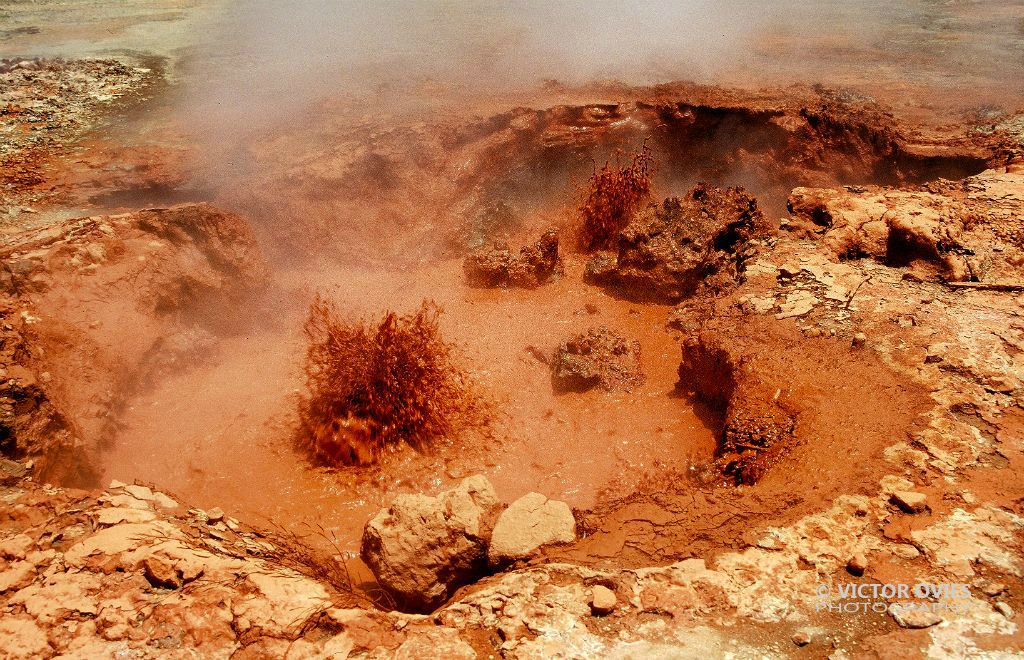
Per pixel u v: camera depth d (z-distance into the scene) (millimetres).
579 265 10375
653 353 8227
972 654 3879
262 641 3955
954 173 11141
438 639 4039
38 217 10125
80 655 3820
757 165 11469
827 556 4473
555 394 7609
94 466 6230
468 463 6633
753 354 6594
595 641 4008
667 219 9562
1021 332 6543
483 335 8742
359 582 5082
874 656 3893
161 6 22703
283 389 7605
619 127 11781
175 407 7227
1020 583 4254
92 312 7148
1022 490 4871
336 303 9391
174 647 3898
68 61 16188
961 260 7824
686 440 6719
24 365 6082
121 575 4273
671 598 4227
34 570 4312
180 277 8016
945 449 5270
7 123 13195
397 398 6770
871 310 7043
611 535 4754
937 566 4363
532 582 4371
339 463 6559
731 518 4809
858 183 11375
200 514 5074
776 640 4008
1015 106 12742
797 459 5383
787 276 7832
